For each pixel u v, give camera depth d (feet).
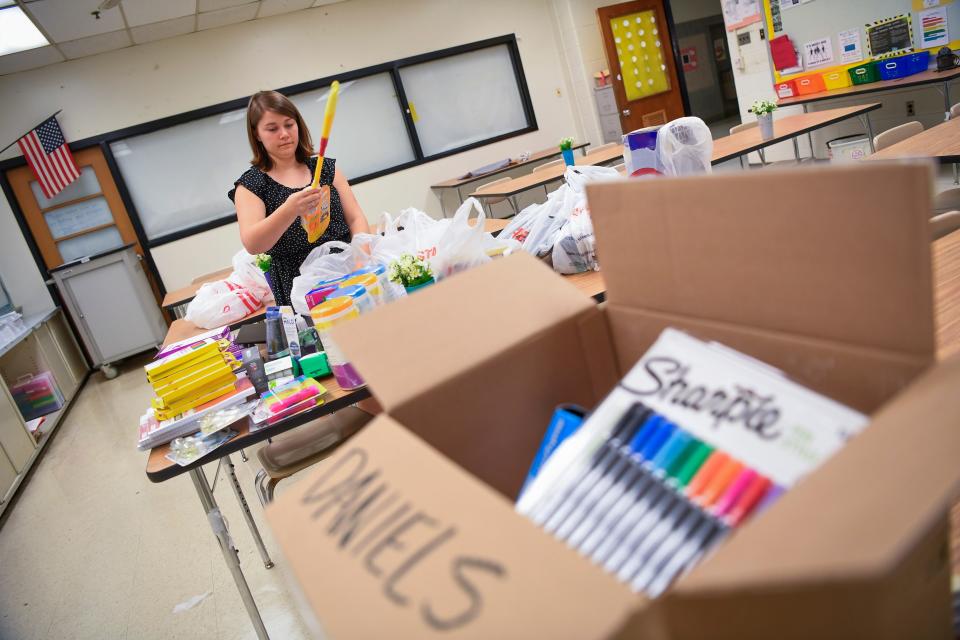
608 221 2.34
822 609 1.10
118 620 7.68
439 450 2.26
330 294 5.14
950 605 1.40
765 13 19.60
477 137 26.00
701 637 1.24
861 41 17.37
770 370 1.80
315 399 5.04
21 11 15.56
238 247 22.75
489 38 25.58
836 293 1.70
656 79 26.96
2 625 8.23
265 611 7.03
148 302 20.63
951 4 15.21
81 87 20.74
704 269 2.05
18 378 16.90
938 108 16.55
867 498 1.13
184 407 5.19
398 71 24.31
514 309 2.48
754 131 15.44
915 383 1.41
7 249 20.71
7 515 11.82
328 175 7.84
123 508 10.80
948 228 5.45
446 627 1.24
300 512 1.75
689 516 1.61
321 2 22.48
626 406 1.95
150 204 21.90
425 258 6.16
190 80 21.80
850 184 1.57
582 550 1.66
